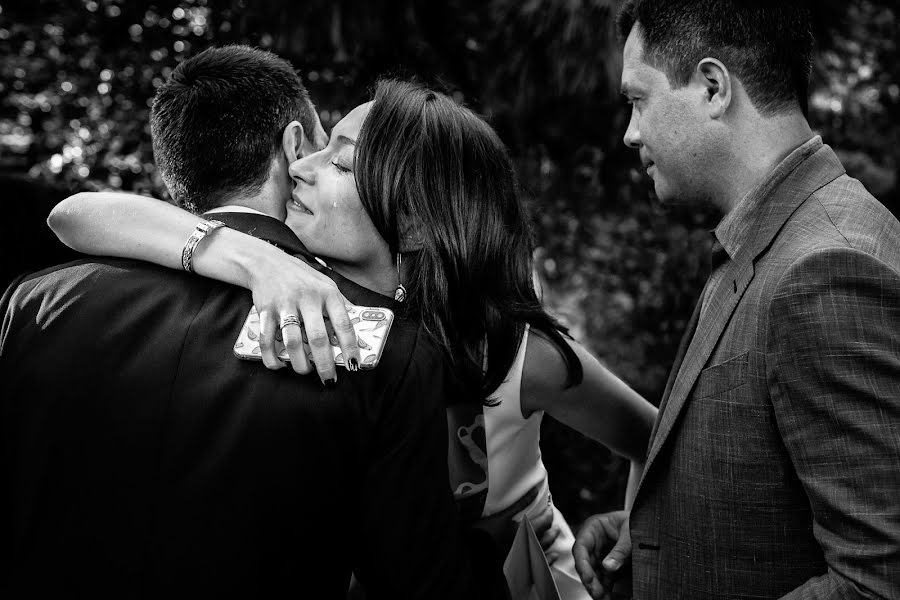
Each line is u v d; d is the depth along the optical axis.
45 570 1.08
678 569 1.37
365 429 1.12
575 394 1.65
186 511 1.06
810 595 1.14
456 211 1.49
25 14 3.67
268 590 1.07
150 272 1.22
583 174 3.78
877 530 1.08
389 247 1.50
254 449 1.08
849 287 1.14
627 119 3.42
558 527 1.77
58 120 3.72
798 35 1.37
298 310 1.11
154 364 1.12
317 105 3.34
